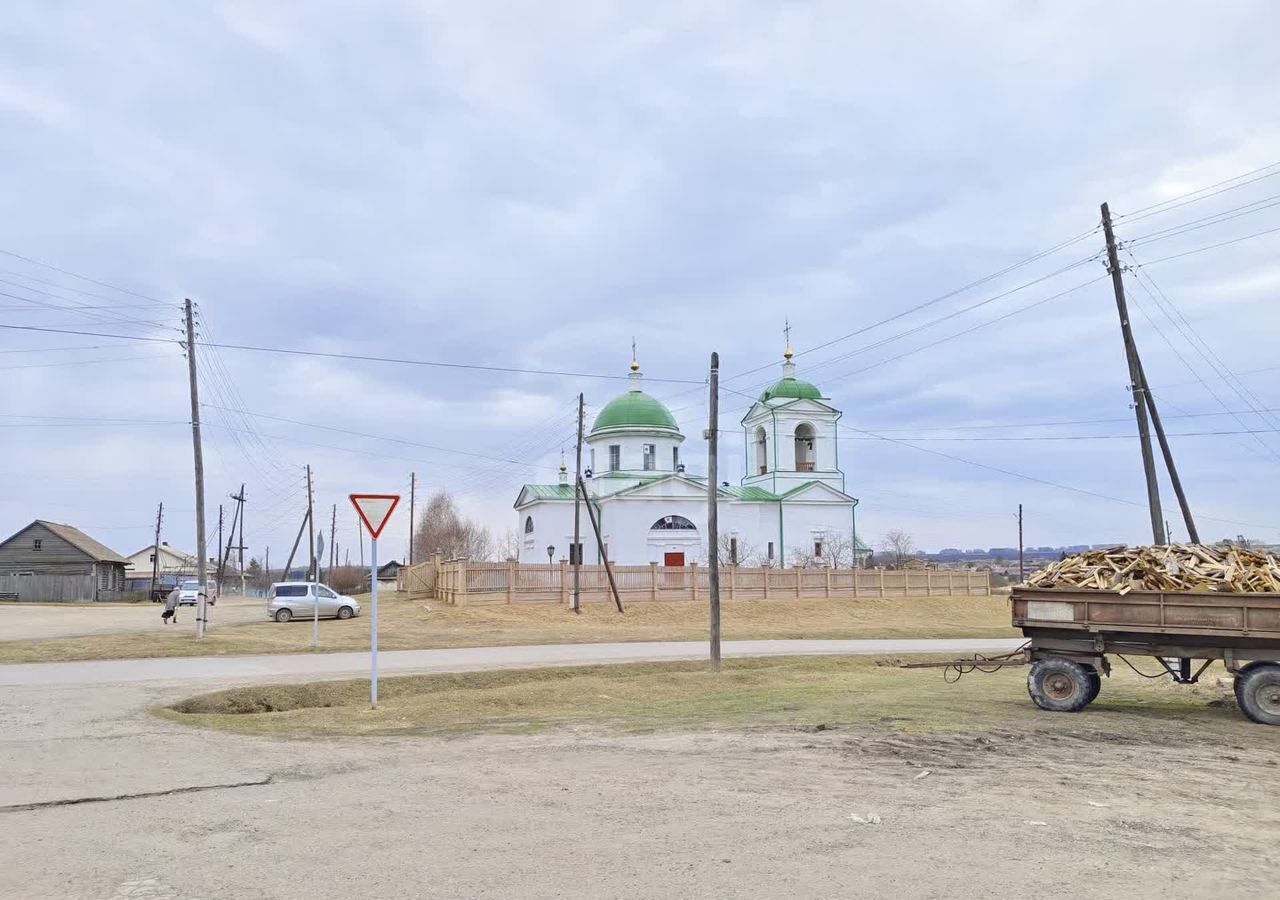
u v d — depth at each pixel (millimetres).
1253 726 13711
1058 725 13711
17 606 56875
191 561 120562
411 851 6762
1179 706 16266
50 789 8945
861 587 54469
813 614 48969
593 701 18469
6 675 20172
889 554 97812
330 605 42438
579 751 11523
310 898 5742
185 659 24484
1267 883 6293
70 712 14617
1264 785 9617
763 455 72125
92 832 7305
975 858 6699
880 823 7680
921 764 10547
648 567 48531
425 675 21078
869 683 20875
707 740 12438
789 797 8688
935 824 7680
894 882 6125
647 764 10508
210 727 13492
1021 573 81250
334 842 7004
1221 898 5969
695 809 8148
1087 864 6617
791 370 70562
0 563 73062
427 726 14320
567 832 7324
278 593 42000
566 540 64438
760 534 66938
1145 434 26484
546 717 15281
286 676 20438
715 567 24109
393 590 77188
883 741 12242
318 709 16641
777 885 6035
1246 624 13852
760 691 19250
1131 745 12023
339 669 22219
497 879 6113
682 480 64375
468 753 11375
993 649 31609
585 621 42469
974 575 58719
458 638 32875
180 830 7367
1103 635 15133
